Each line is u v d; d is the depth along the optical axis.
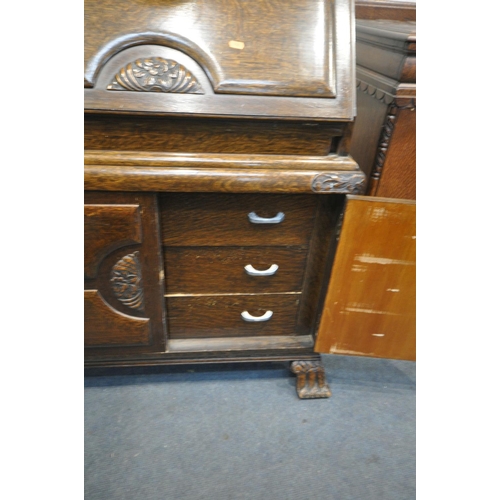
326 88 0.72
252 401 1.06
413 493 0.86
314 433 0.98
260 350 1.02
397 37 0.77
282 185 0.75
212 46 0.70
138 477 0.86
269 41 0.72
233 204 0.81
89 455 0.90
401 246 0.83
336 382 1.15
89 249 0.80
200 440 0.95
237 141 0.75
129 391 1.07
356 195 0.77
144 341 0.96
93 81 0.67
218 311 0.97
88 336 0.92
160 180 0.72
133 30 0.68
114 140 0.73
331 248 0.87
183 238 0.84
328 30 0.74
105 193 0.74
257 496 0.84
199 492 0.84
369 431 1.00
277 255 0.89
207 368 1.16
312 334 1.04
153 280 0.87
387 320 0.95
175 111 0.69
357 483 0.88
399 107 0.80
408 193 0.90
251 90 0.71
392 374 1.19
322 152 0.78
